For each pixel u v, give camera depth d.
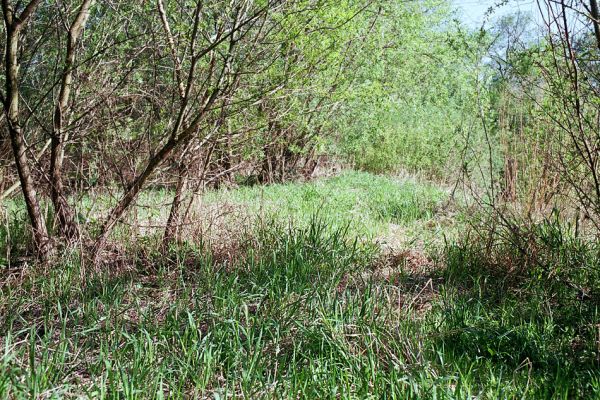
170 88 7.15
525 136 7.26
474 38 7.64
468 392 3.60
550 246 6.22
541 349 4.39
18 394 3.48
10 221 7.88
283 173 14.02
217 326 4.58
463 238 7.56
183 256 6.67
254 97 6.60
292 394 3.72
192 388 3.99
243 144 7.91
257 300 5.46
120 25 7.33
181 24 6.52
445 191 12.45
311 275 6.09
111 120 6.73
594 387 3.82
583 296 5.34
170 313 4.80
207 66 6.96
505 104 7.51
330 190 12.50
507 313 5.03
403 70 13.45
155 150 6.96
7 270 6.44
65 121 6.96
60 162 6.76
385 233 8.53
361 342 4.42
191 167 7.45
